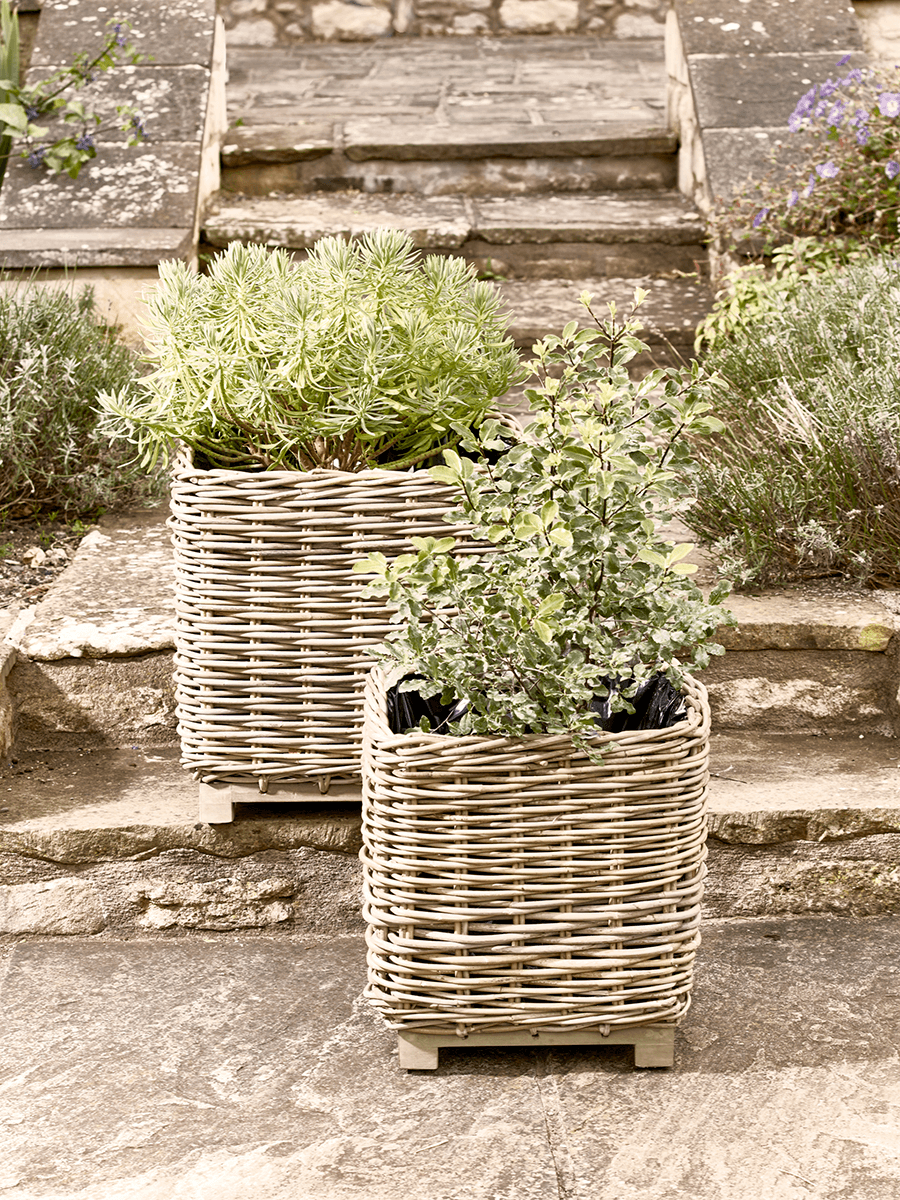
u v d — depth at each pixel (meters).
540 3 8.11
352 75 6.82
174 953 2.38
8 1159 1.81
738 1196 1.73
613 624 1.99
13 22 4.60
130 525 3.29
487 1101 1.94
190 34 4.79
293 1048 2.07
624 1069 2.01
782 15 4.93
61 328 3.58
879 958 2.31
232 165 5.03
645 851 1.89
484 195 5.06
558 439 1.94
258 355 2.19
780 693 2.77
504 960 1.89
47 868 2.38
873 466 2.90
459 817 1.85
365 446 2.31
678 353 4.13
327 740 2.28
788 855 2.44
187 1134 1.86
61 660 2.65
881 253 3.83
